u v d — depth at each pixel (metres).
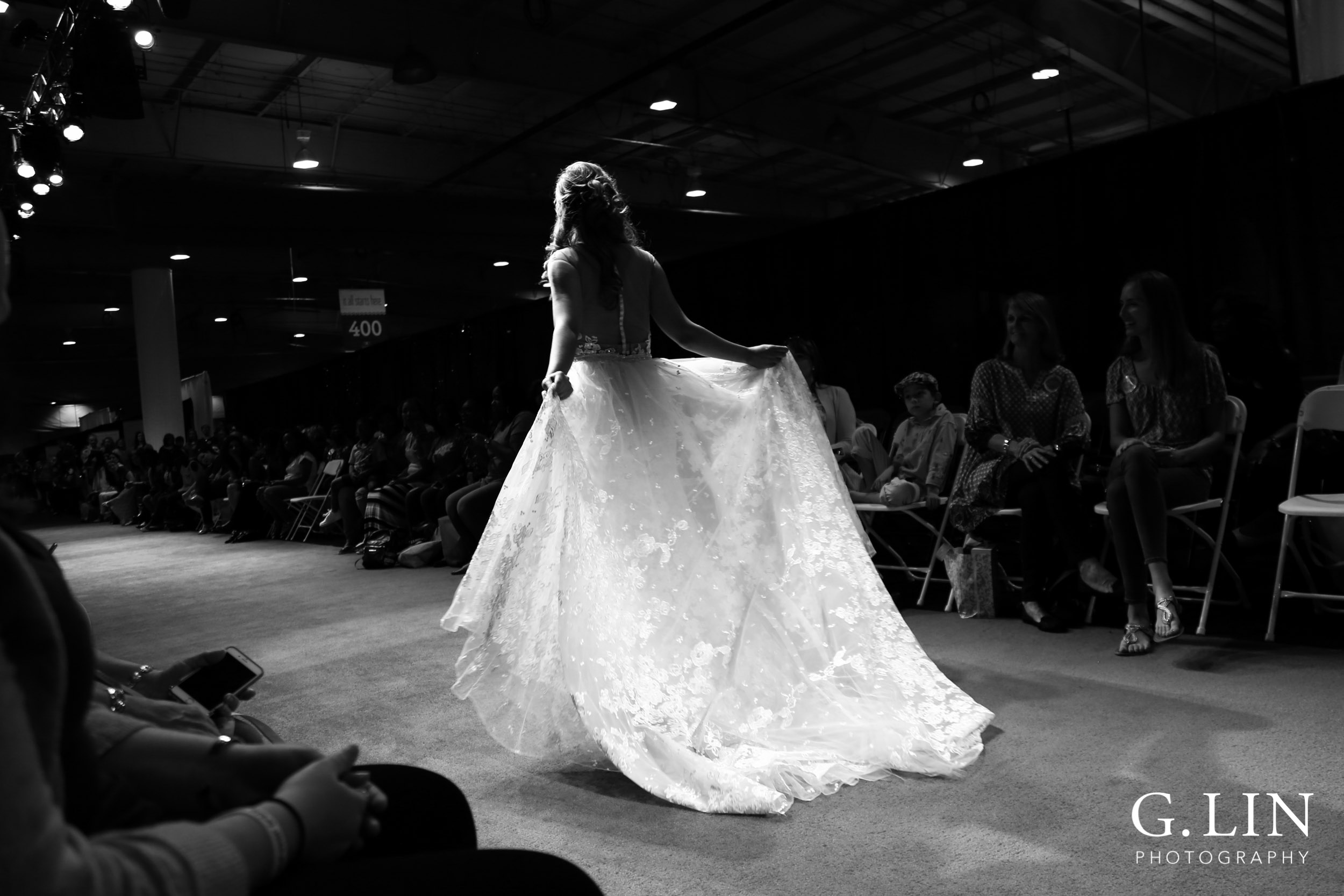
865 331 6.72
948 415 4.83
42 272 17.30
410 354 12.09
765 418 2.96
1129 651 3.38
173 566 8.86
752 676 2.61
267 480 11.34
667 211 15.25
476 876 0.73
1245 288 4.99
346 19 9.79
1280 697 2.76
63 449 21.75
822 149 13.86
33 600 0.62
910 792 2.26
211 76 11.95
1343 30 5.35
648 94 12.09
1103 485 4.10
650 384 2.84
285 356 30.78
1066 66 12.42
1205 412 3.67
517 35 10.99
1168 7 11.13
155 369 16.41
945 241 6.25
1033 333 4.10
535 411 8.78
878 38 11.84
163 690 1.23
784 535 2.80
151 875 0.60
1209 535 3.71
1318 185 4.73
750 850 2.00
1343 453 3.77
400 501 7.75
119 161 13.55
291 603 6.04
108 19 6.81
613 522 2.66
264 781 0.84
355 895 0.69
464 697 2.63
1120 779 2.24
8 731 0.54
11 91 11.46
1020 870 1.82
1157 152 5.28
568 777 2.56
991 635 3.86
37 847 0.54
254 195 12.88
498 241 14.78
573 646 2.55
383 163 14.38
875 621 2.80
